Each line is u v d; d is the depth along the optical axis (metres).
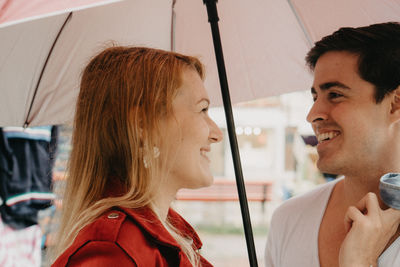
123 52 1.32
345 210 1.61
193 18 2.04
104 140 1.26
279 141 8.08
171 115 1.25
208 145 1.35
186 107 1.28
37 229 3.25
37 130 3.25
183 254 1.12
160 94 1.25
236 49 2.07
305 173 7.82
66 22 1.99
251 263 1.66
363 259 1.32
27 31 1.96
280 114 8.08
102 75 1.29
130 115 1.23
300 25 1.99
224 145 8.09
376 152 1.49
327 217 1.65
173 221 1.50
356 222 1.33
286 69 2.07
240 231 7.25
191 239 1.48
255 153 8.09
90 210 1.17
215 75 2.08
